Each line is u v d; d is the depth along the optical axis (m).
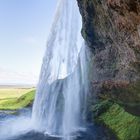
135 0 15.21
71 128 35.78
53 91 41.97
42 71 41.94
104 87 26.19
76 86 38.31
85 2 24.66
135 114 26.20
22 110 56.72
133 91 22.47
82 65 35.53
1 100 77.88
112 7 18.53
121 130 30.38
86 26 26.80
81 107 37.88
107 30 22.59
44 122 40.91
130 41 18.88
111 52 24.05
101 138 30.72
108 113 35.19
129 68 21.23
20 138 32.84
